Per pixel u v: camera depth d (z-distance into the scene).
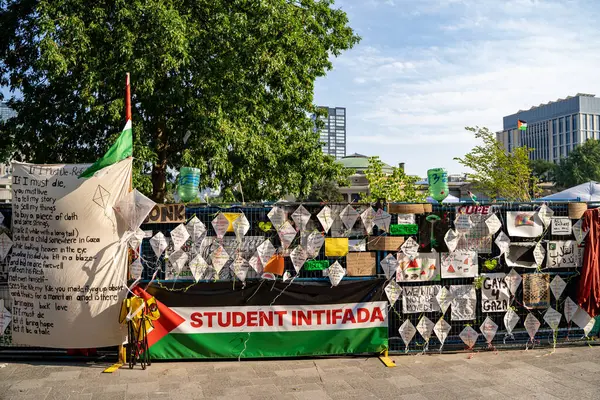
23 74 14.34
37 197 6.40
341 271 6.73
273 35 14.36
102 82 12.65
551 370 6.22
